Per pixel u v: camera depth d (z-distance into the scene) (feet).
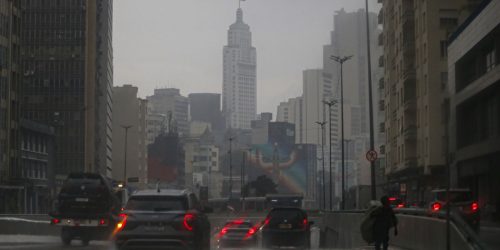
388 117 281.54
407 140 234.17
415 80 228.84
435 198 101.04
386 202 58.54
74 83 400.26
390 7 270.26
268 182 516.73
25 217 106.42
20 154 285.84
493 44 101.24
